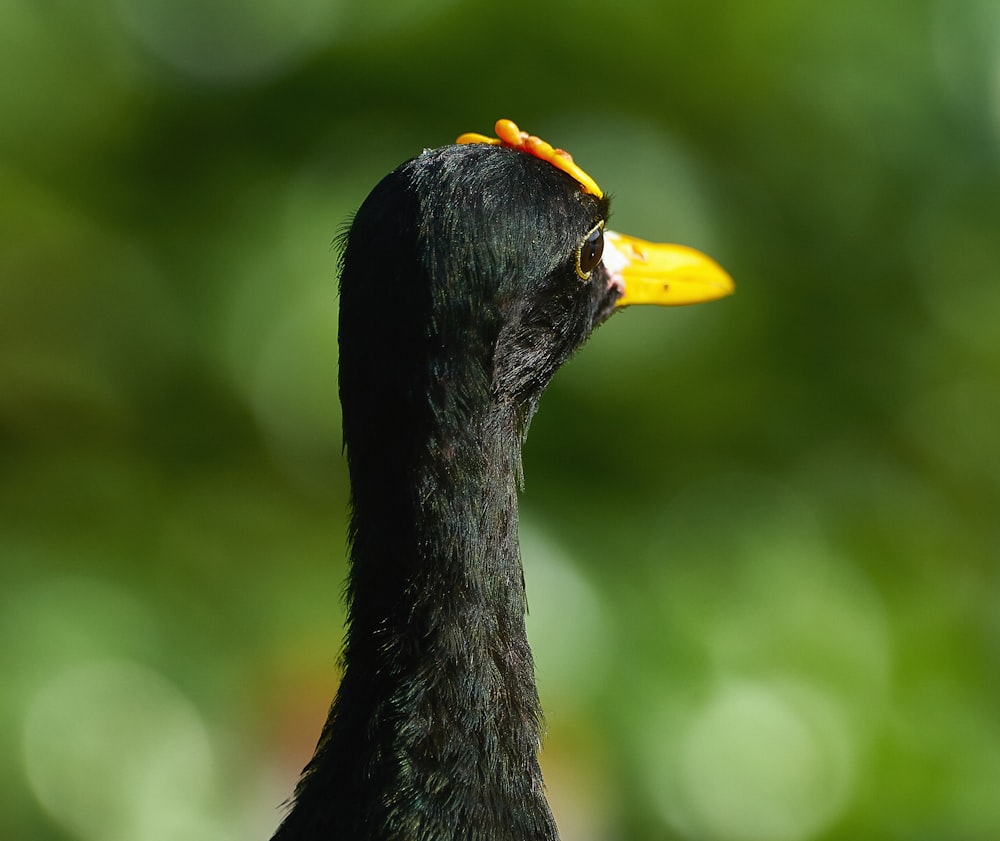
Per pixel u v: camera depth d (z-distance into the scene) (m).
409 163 6.33
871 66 13.28
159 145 13.01
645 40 12.90
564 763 10.95
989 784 11.92
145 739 11.38
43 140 12.89
